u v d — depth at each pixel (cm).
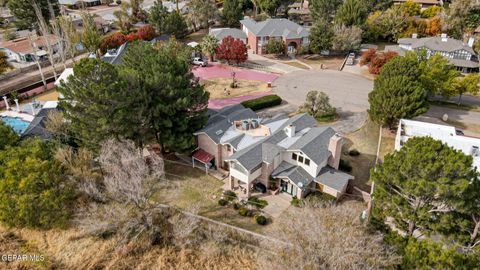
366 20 9562
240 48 7912
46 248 3294
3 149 3869
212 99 6669
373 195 2920
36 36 9256
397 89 4797
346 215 2908
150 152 4638
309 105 5834
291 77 7706
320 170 4062
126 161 3425
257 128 4538
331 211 2984
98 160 3950
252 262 3145
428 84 5756
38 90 6988
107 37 8931
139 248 3275
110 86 3709
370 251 2436
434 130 4628
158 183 3706
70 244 3331
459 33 9206
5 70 7406
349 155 4822
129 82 4041
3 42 9288
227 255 3234
